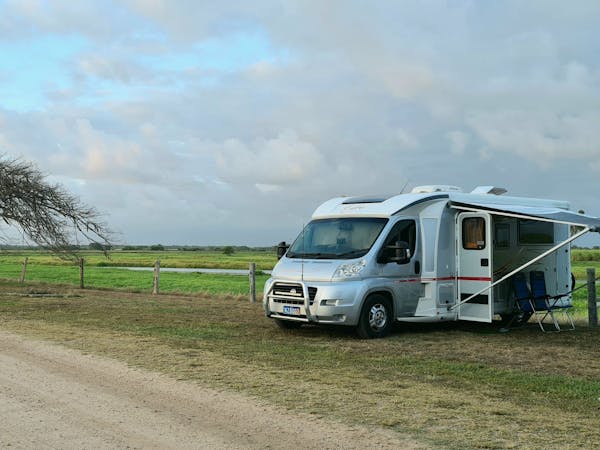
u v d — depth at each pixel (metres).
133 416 5.86
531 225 13.66
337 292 10.93
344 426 5.55
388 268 11.59
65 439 5.15
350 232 11.95
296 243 12.50
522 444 5.09
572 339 11.63
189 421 5.70
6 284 25.64
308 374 7.86
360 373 8.05
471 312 12.40
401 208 11.84
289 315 11.52
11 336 10.68
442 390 7.12
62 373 7.72
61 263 67.75
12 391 6.76
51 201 22.28
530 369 8.66
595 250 96.12
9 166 21.77
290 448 4.97
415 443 5.09
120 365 8.23
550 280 13.83
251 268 19.08
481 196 13.02
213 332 11.74
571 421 5.88
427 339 11.48
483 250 12.20
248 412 6.01
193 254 128.12
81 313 14.70
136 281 35.19
